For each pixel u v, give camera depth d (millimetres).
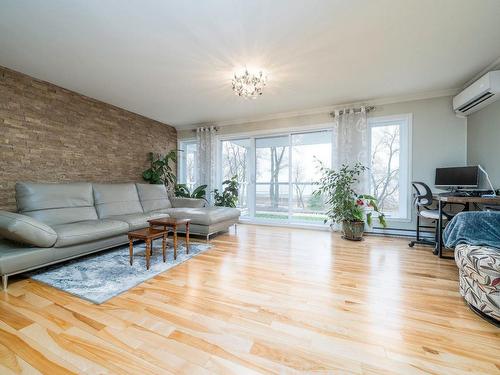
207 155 5055
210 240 3428
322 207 4457
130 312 1514
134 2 1653
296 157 4625
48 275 2090
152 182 4664
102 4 1674
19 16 1797
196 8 1719
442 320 1438
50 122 3094
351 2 1648
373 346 1210
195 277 2084
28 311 1519
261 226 4562
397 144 3742
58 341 1235
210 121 5047
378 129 3852
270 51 2287
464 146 3211
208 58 2432
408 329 1352
